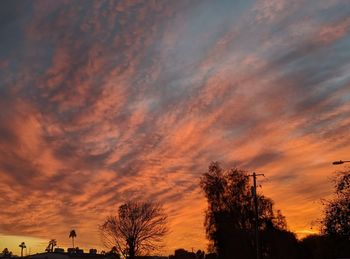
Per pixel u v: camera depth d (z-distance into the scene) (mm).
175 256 111125
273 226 64500
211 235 64250
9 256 115500
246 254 62156
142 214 83688
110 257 88562
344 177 40344
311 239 68375
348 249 40844
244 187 65125
